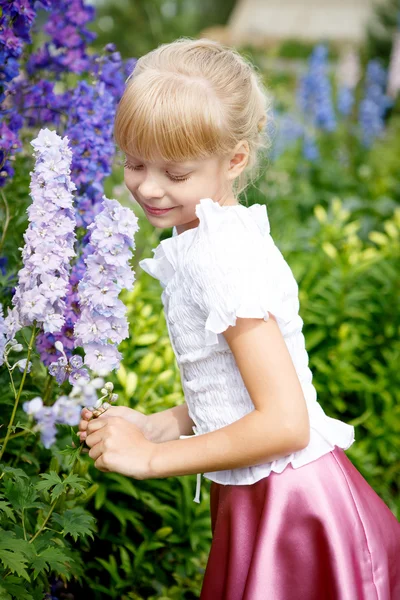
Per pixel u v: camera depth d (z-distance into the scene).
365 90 7.50
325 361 3.52
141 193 1.50
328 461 1.52
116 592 2.22
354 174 6.54
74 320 1.65
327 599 1.45
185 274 1.51
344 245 3.87
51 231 1.41
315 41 16.69
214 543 1.57
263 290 1.41
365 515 1.50
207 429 1.59
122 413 1.73
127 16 9.22
